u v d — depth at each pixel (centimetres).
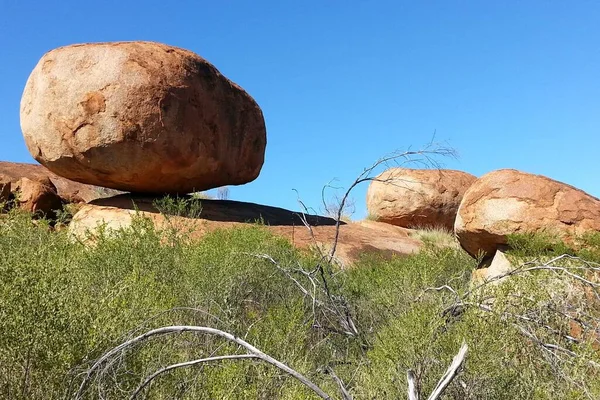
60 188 1684
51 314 345
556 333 434
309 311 646
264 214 1612
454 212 2147
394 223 2167
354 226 1727
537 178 848
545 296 444
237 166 1504
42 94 1305
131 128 1259
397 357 392
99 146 1268
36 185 1384
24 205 1354
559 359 386
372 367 443
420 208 2114
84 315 366
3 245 575
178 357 405
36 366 337
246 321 602
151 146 1277
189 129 1321
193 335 470
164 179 1349
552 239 779
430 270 723
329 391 411
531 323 420
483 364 359
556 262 597
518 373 373
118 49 1288
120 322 386
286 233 1434
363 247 1424
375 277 838
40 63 1341
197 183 1413
